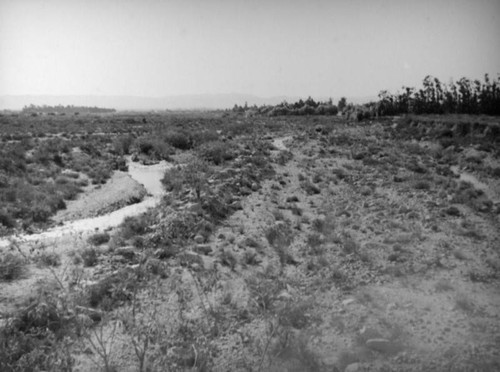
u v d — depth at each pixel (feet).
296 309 26.84
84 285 30.81
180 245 39.17
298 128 177.17
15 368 21.93
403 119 153.07
